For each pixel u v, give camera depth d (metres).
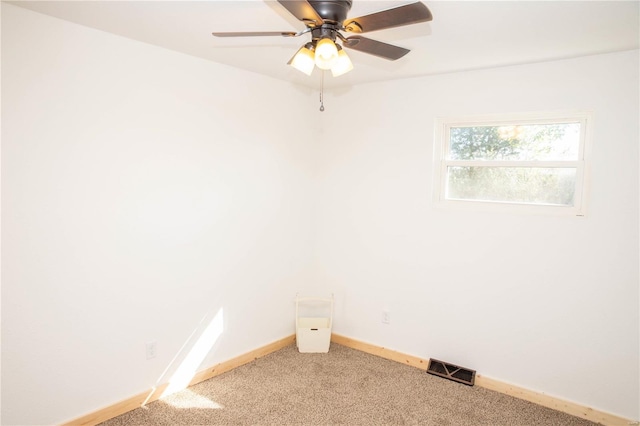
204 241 2.78
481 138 2.90
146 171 2.43
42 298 2.05
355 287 3.46
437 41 2.19
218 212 2.86
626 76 2.34
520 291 2.71
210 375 2.87
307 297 3.54
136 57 2.33
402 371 3.03
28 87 1.94
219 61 2.73
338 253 3.54
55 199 2.06
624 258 2.38
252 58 2.65
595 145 2.44
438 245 3.02
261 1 1.74
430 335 3.08
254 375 2.92
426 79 3.00
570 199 2.60
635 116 2.32
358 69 2.83
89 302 2.23
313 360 3.20
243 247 3.06
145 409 2.44
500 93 2.73
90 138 2.17
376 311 3.34
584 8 1.73
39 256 2.03
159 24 2.05
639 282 2.35
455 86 2.89
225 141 2.86
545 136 2.67
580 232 2.51
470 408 2.54
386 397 2.64
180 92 2.56
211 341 2.88
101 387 2.30
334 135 3.51
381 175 3.27
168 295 2.59
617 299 2.41
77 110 2.11
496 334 2.81
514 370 2.75
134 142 2.36
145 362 2.50
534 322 2.67
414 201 3.11
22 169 1.95
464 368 2.93
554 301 2.60
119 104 2.28
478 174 2.91
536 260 2.65
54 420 2.13
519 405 2.61
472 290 2.89
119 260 2.34
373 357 3.28
